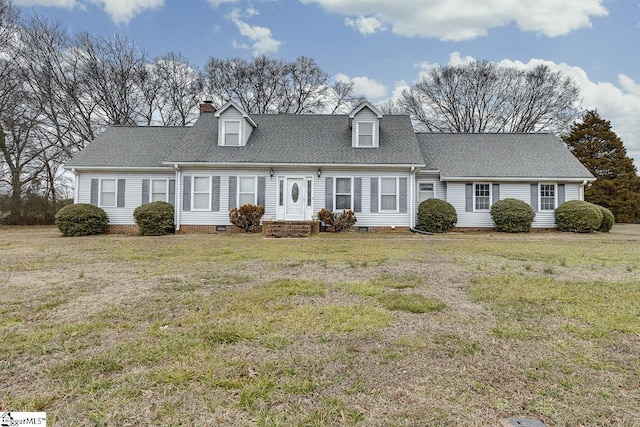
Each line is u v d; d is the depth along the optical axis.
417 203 16.84
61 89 23.66
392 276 5.83
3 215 23.09
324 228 15.44
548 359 2.73
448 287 5.07
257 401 2.15
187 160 15.41
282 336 3.18
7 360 2.71
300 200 15.74
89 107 25.19
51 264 7.18
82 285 5.23
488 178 16.19
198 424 1.94
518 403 2.14
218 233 15.34
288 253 8.82
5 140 22.12
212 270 6.46
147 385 2.34
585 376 2.47
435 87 31.31
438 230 15.49
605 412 2.04
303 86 32.78
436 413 2.03
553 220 16.25
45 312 3.90
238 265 7.01
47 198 24.95
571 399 2.18
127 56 26.62
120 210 16.44
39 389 2.29
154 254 8.66
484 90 30.47
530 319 3.65
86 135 24.95
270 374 2.48
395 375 2.48
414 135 17.22
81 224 14.98
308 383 2.36
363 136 16.45
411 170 15.55
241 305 4.11
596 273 6.09
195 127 17.66
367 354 2.82
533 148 17.95
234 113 16.50
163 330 3.33
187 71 29.95
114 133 18.59
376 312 3.85
